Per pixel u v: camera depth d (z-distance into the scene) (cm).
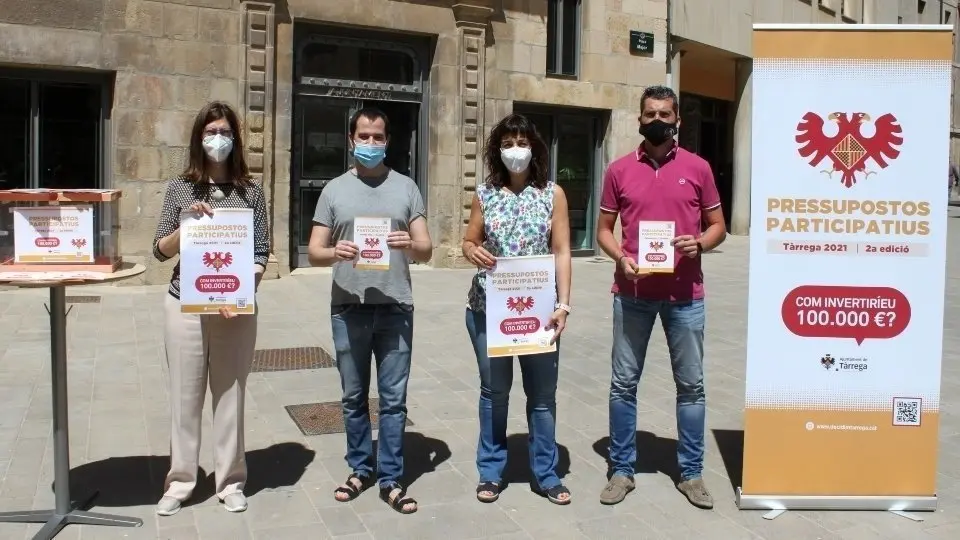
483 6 1346
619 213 459
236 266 400
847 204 428
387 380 439
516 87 1421
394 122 1347
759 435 441
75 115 1116
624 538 407
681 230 436
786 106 425
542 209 432
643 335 453
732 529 419
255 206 424
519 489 466
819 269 432
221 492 436
